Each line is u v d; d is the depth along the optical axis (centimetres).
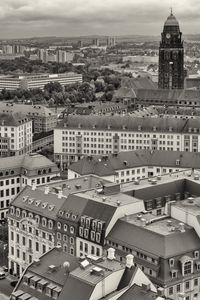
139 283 19975
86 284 19338
